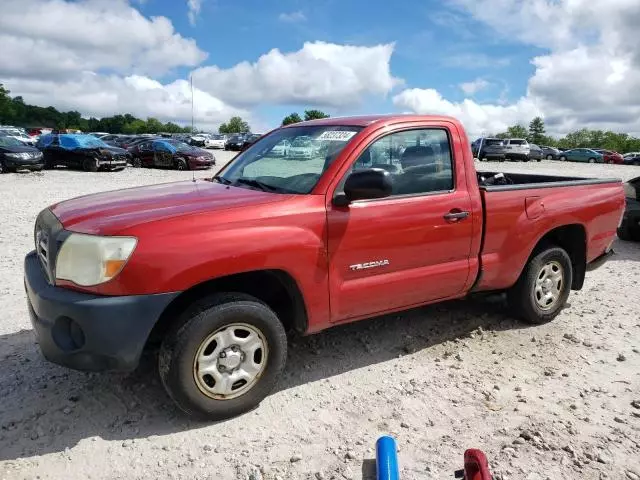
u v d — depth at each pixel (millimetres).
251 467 2846
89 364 2945
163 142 26250
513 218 4352
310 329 3525
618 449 3035
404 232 3742
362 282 3639
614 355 4266
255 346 3268
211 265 3020
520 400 3539
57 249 3021
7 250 7352
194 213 3115
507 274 4434
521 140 41344
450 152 4086
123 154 24094
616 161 50688
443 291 4121
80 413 3301
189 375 3055
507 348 4355
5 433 3090
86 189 15859
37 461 2861
